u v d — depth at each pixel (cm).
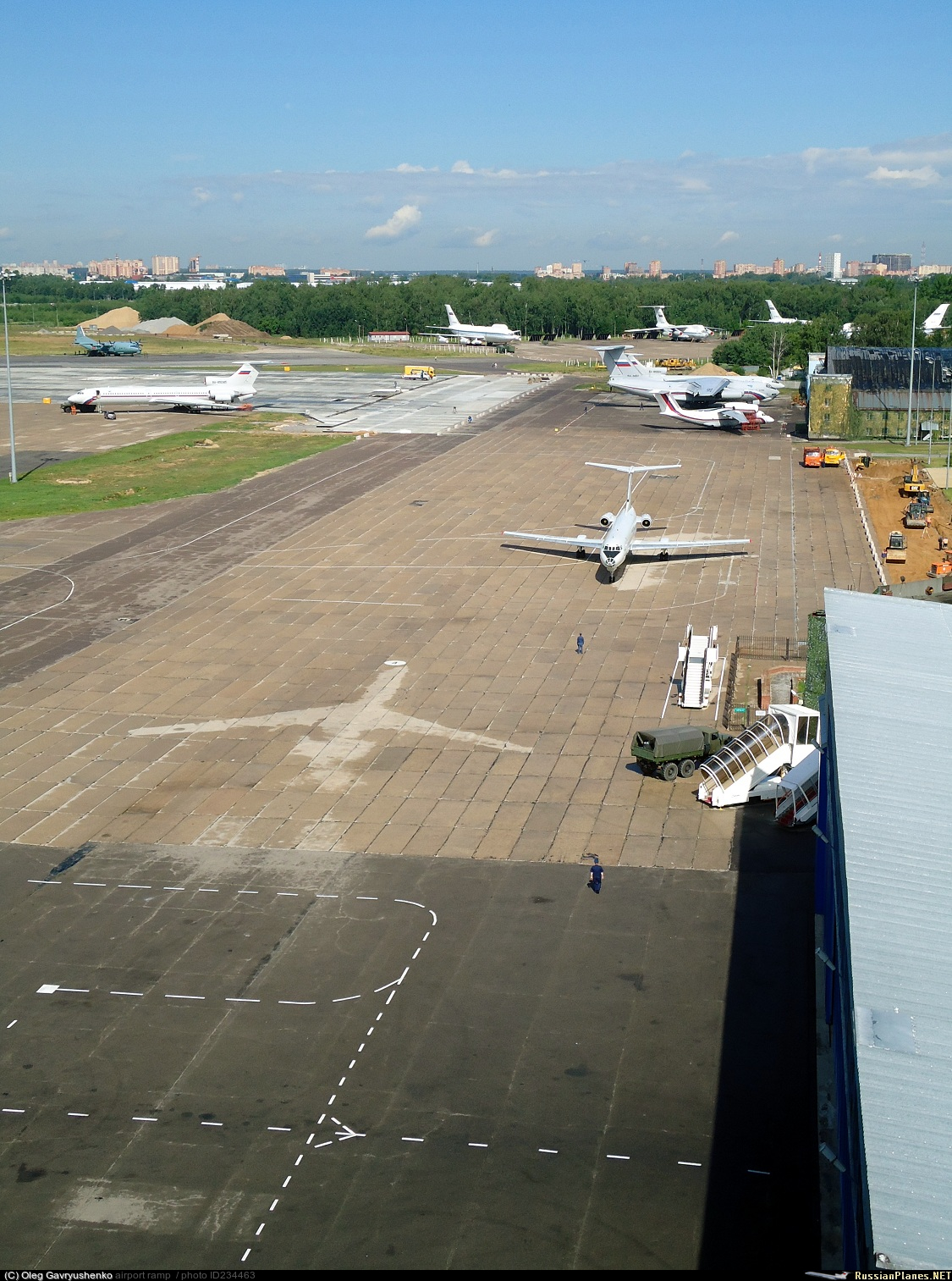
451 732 7538
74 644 9275
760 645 9031
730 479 15525
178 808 6531
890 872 3281
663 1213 3578
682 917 5306
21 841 6153
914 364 19662
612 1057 4328
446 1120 4009
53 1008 4688
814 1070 4241
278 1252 3447
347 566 11450
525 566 11362
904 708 4384
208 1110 4081
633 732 7500
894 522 13238
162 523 13288
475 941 5131
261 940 5175
